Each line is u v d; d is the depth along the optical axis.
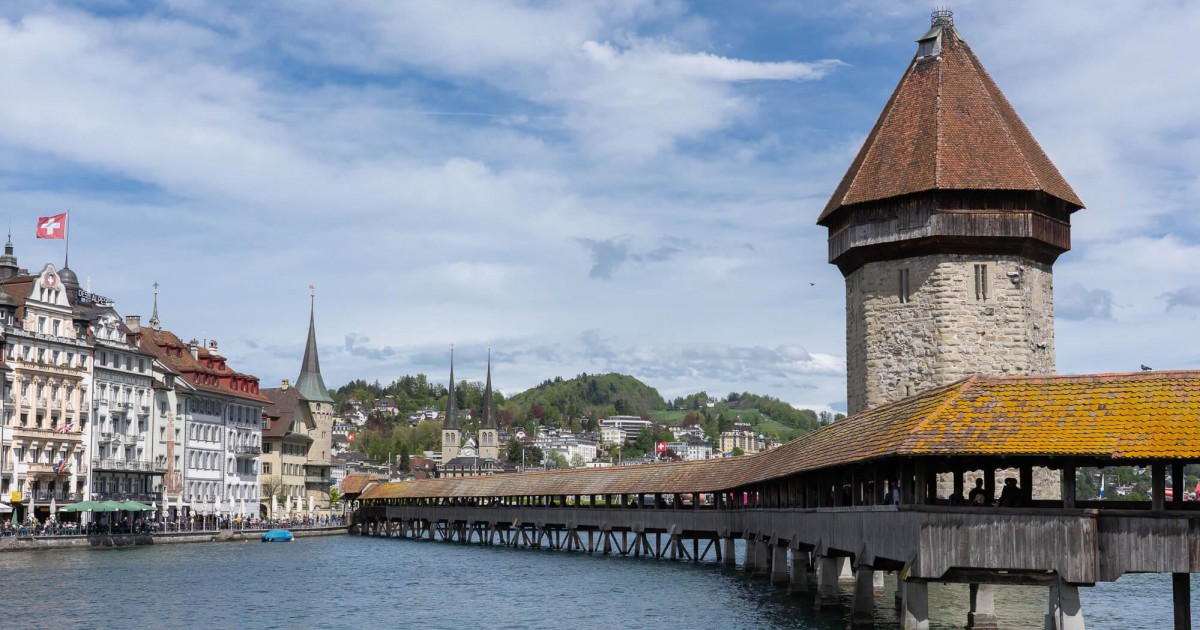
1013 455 29.91
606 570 75.50
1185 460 28.91
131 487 112.75
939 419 31.59
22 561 76.31
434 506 124.56
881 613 43.47
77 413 104.62
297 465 164.88
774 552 58.38
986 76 65.38
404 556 92.69
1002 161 60.88
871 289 63.44
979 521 30.81
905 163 62.16
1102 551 29.92
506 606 55.72
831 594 45.25
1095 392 31.34
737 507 76.06
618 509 92.19
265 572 74.19
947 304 60.72
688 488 81.31
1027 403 31.55
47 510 98.81
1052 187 61.94
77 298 110.62
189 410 124.31
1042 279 62.72
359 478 145.50
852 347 66.00
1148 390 30.91
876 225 62.75
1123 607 48.91
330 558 89.12
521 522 108.50
